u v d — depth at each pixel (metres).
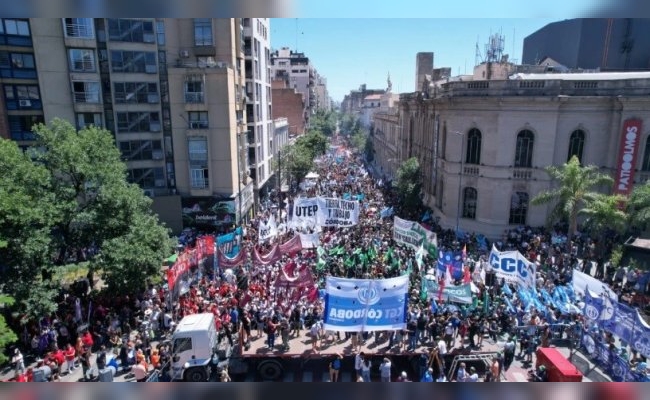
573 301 23.36
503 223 41.34
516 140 40.00
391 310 19.28
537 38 69.44
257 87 56.88
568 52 61.53
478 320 22.47
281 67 147.25
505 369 20.33
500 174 40.50
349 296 19.09
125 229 27.61
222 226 44.47
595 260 32.66
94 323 23.59
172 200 43.47
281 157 67.81
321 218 34.47
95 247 29.77
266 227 33.62
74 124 40.72
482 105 40.50
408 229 30.59
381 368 18.52
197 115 42.94
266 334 23.33
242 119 48.88
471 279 27.05
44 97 39.38
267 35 64.62
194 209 44.28
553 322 22.47
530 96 38.38
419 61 81.81
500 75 54.47
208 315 21.39
